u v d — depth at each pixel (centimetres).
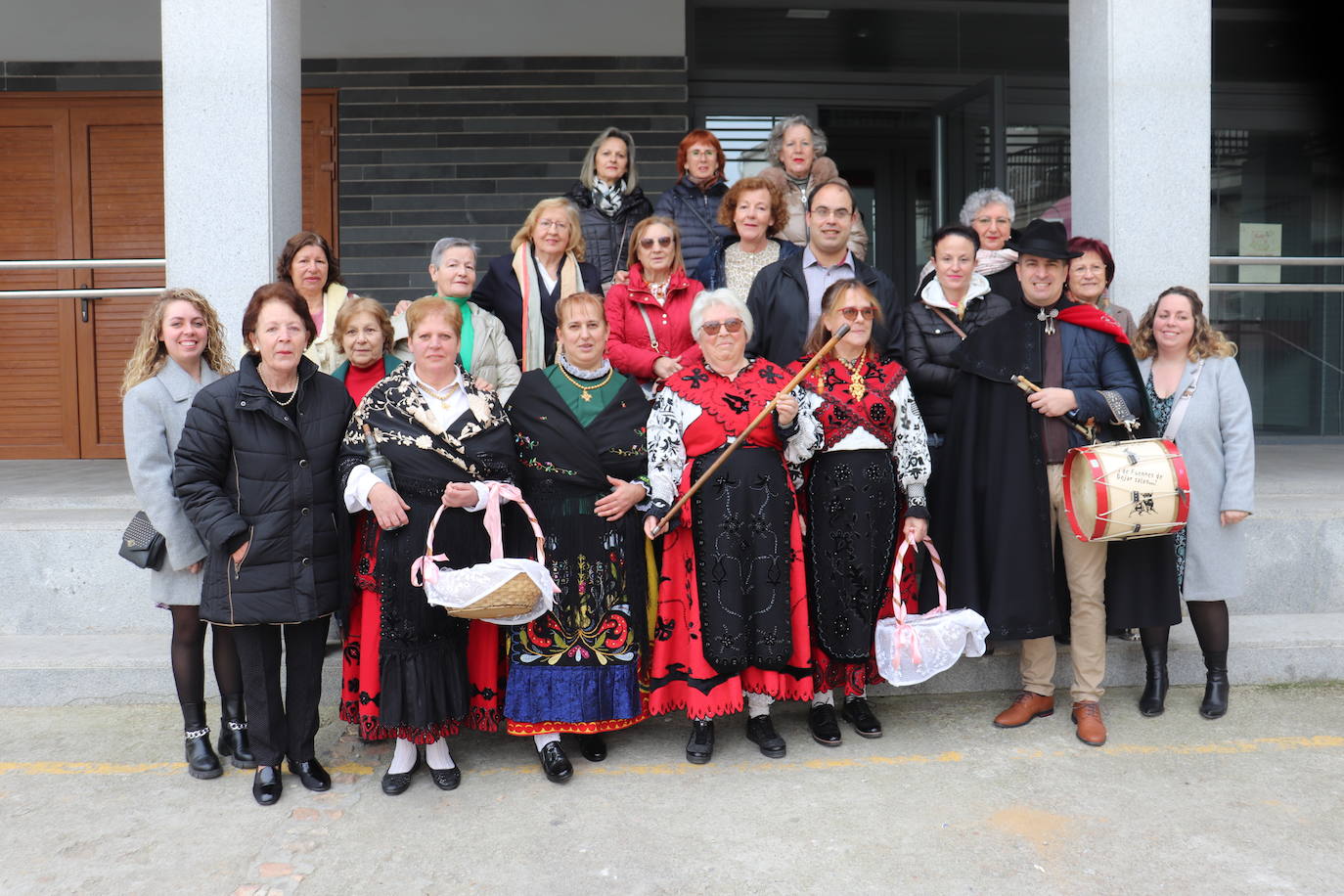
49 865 284
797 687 356
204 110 426
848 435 355
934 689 415
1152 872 274
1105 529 336
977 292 397
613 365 399
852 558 354
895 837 295
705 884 271
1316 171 775
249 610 310
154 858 288
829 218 393
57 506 475
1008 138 746
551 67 695
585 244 457
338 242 699
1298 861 279
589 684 337
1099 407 361
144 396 329
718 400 347
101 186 708
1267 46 770
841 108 740
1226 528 375
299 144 458
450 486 318
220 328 354
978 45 741
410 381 331
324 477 321
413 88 694
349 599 336
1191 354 382
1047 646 379
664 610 357
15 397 712
